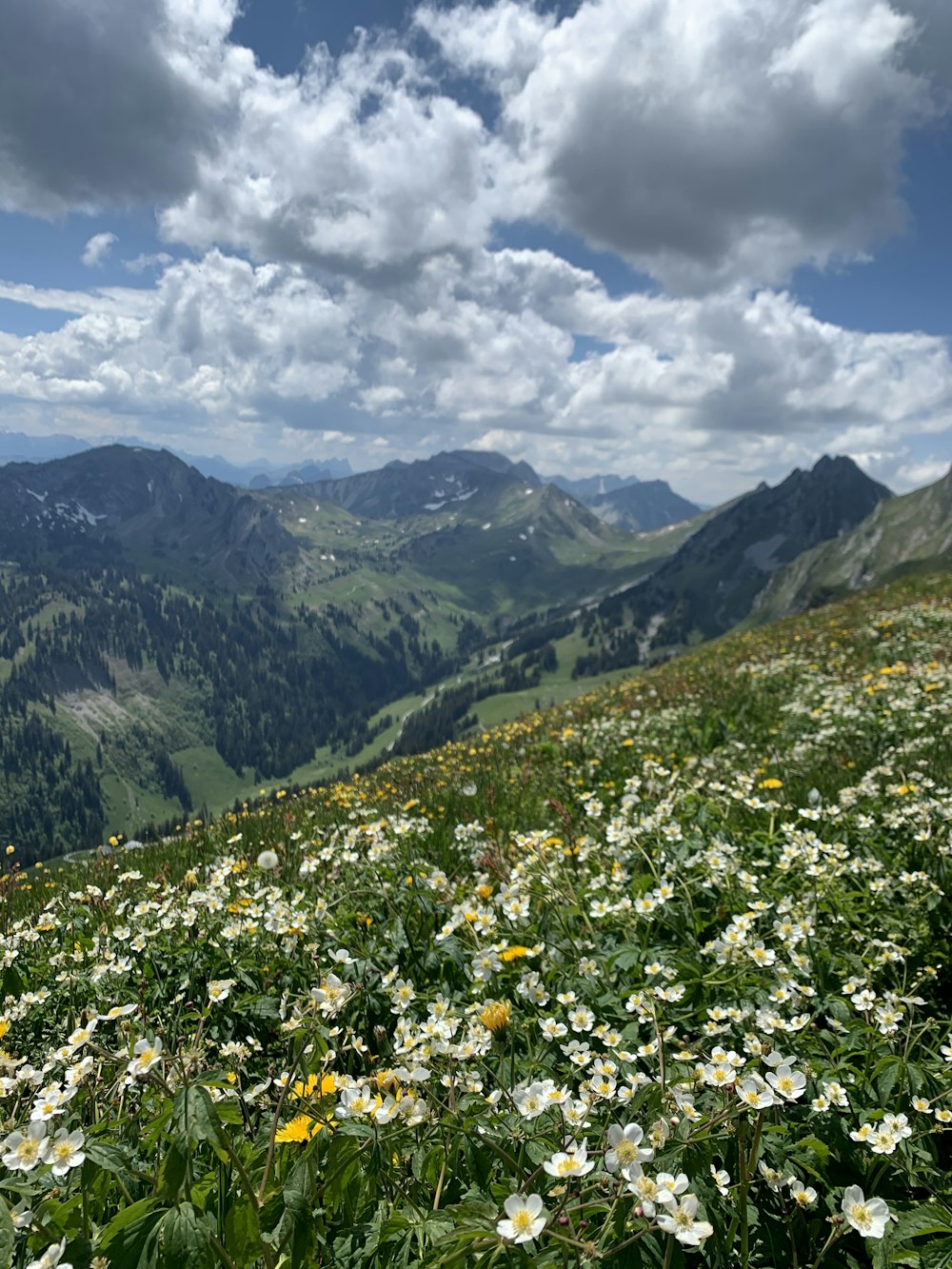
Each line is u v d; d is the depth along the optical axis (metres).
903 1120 2.91
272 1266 2.21
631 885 5.41
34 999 4.62
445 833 7.74
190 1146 2.23
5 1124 3.10
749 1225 2.71
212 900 5.59
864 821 6.25
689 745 11.51
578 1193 2.31
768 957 3.89
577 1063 3.26
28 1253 2.38
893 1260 2.57
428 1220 2.43
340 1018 4.32
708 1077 2.89
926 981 4.43
